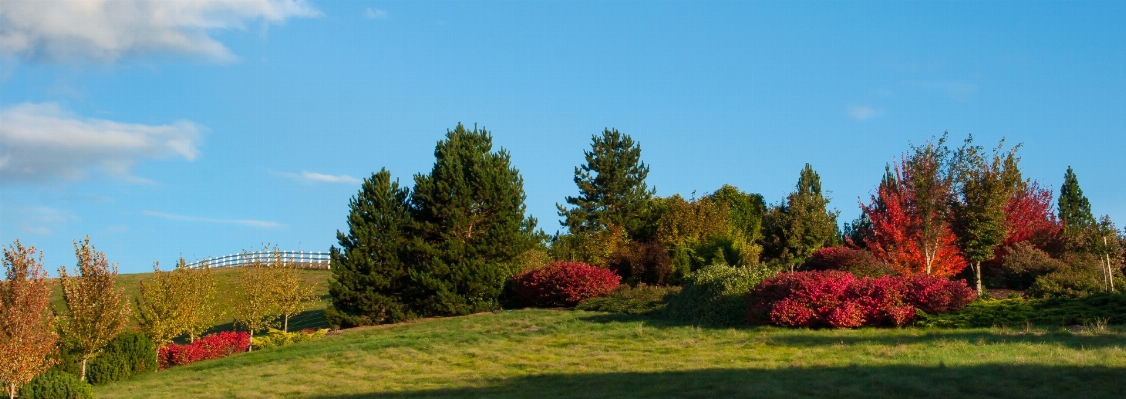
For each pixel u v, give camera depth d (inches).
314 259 2182.6
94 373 826.2
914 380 512.1
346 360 831.7
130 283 2005.4
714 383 565.9
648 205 1919.3
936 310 796.0
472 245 1241.4
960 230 1102.4
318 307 1515.7
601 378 628.1
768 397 501.0
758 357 667.4
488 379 668.1
